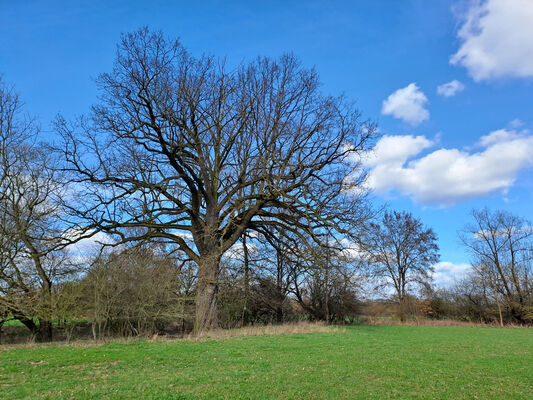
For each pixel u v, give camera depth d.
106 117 21.72
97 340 17.59
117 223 21.77
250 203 24.41
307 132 24.25
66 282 20.95
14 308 19.14
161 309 21.80
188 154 23.92
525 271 50.28
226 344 16.62
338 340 19.62
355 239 23.64
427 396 9.51
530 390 10.37
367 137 23.88
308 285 39.31
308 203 23.14
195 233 23.67
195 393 8.90
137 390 9.00
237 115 24.69
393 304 51.59
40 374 10.37
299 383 10.16
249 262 29.64
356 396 9.27
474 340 23.67
